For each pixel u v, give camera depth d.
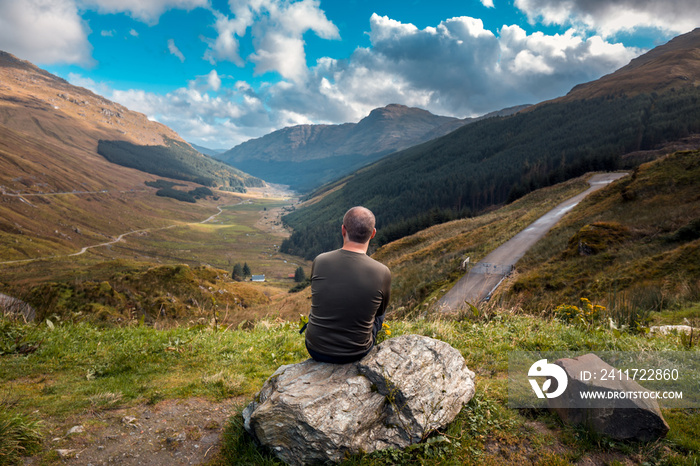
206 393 3.55
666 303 10.07
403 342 2.98
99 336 5.55
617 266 17.14
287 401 2.42
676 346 4.39
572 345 4.54
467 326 5.87
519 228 37.12
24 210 197.62
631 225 23.03
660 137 138.38
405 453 2.38
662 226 20.72
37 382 3.78
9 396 3.29
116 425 2.90
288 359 4.60
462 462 2.37
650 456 2.33
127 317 11.38
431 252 38.97
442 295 21.38
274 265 191.62
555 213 41.34
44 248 159.25
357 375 2.68
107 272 22.19
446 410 2.62
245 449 2.58
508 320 6.16
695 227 17.77
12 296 9.02
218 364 4.44
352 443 2.34
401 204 180.00
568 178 92.44
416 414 2.49
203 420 3.03
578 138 175.00
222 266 184.38
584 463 2.36
